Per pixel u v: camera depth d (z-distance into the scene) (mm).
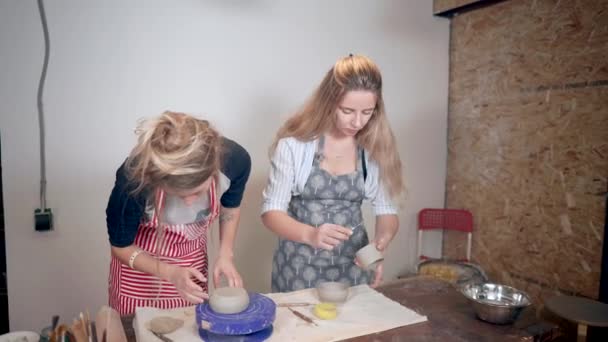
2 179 1960
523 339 1115
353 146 1705
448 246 3268
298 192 1674
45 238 2072
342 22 2711
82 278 2170
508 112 2762
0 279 2109
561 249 2506
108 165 2160
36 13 1940
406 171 3082
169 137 999
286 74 2561
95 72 2082
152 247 1421
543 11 2518
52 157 2041
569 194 2447
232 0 2357
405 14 2941
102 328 1063
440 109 3172
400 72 2975
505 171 2807
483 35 2891
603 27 2240
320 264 1649
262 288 2646
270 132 2549
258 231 2584
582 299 2182
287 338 1083
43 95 1993
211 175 1060
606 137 2258
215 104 2381
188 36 2271
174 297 1441
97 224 2168
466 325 1193
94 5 2047
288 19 2533
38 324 2104
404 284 1510
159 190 1143
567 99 2426
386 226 1725
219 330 1041
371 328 1146
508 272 2824
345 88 1450
